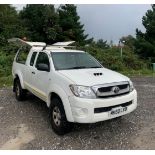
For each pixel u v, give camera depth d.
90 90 4.63
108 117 4.75
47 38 24.44
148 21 27.25
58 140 4.88
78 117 4.57
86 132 5.27
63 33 26.22
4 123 5.84
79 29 28.41
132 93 5.27
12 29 21.36
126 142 4.80
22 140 4.89
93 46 23.98
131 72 18.73
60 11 27.86
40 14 25.95
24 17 27.44
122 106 5.01
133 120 6.07
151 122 5.95
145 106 7.43
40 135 5.12
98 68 6.02
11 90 9.77
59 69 5.63
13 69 8.24
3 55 16.50
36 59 6.59
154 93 9.56
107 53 22.14
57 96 5.18
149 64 24.03
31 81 6.69
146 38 27.67
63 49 6.63
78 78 4.89
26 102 7.72
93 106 4.56
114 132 5.29
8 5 26.83
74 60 6.10
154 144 4.70
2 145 4.66
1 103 7.64
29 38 23.09
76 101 4.58
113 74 5.42
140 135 5.14
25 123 5.84
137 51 26.98
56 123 5.15
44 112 6.70
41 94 6.00
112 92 4.83
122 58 21.27
